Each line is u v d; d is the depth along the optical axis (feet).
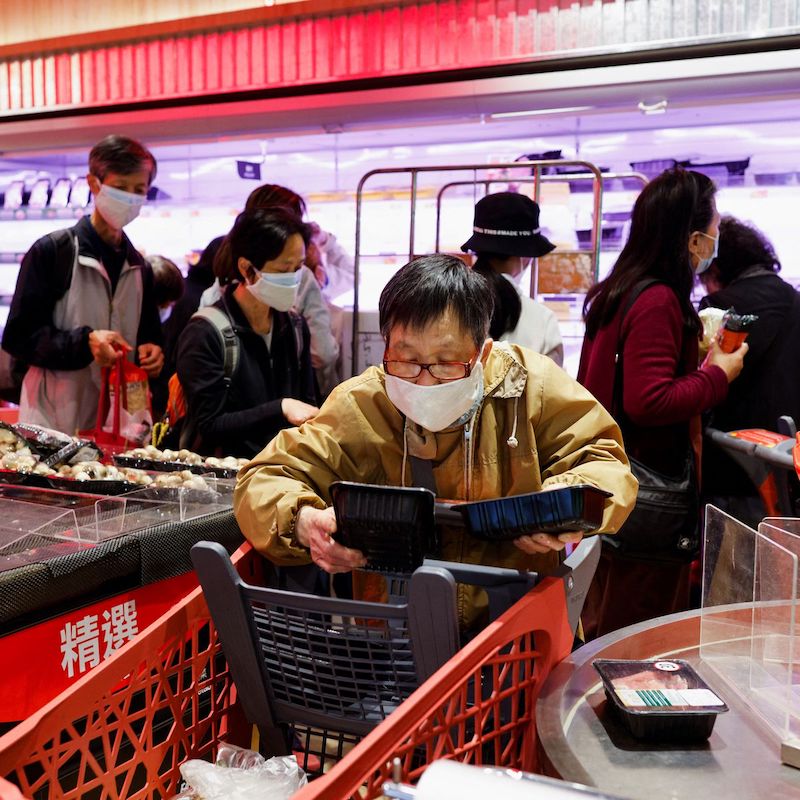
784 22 12.74
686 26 13.33
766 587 3.64
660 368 7.85
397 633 4.21
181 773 4.33
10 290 18.47
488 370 4.82
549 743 3.35
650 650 4.47
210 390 9.30
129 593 6.30
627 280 8.09
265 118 15.28
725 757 3.37
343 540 4.17
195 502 7.27
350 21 15.79
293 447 5.00
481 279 4.48
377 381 4.95
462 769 2.04
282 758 4.43
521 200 9.82
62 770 5.41
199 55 17.12
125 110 17.40
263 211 9.30
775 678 3.56
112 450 9.37
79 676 5.94
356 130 15.01
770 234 13.79
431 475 4.87
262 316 9.84
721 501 9.91
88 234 11.57
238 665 4.60
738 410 10.85
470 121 14.20
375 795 3.19
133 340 12.41
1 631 5.38
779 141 13.61
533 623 4.03
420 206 15.70
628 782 3.17
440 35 15.11
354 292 14.57
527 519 4.00
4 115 18.71
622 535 8.14
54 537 6.10
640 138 14.40
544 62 13.97
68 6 18.48
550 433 4.99
